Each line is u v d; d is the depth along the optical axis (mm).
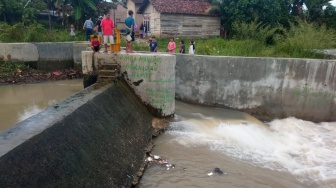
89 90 7305
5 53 13359
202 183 5879
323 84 10055
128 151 6285
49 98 10344
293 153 7781
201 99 11148
